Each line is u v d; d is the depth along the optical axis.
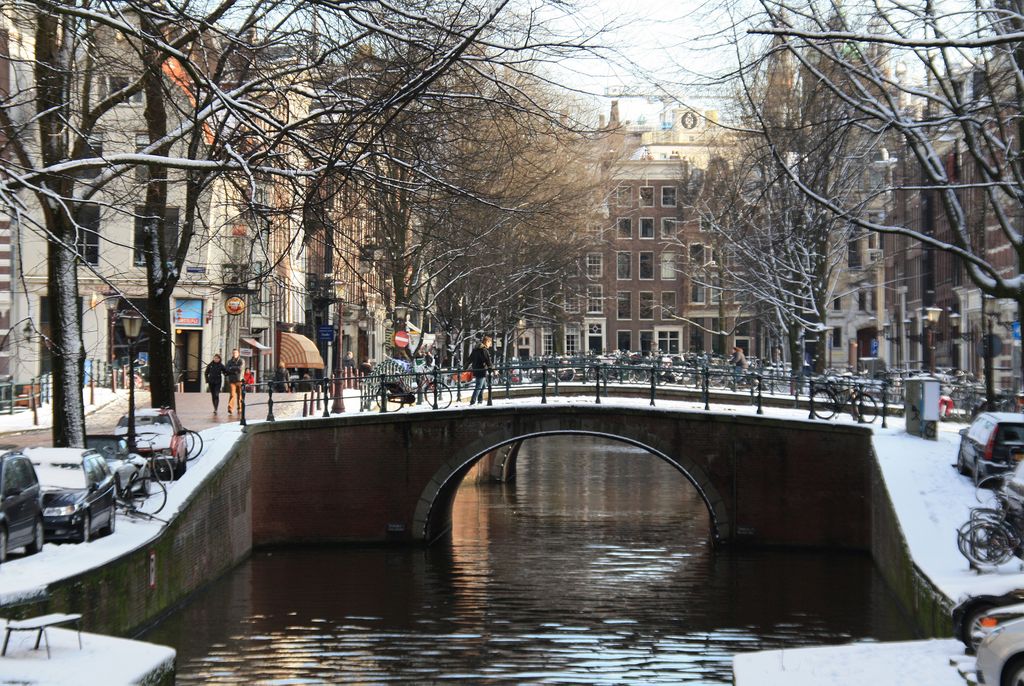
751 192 44.41
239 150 20.20
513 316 60.16
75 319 23.47
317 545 36.06
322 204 19.64
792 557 34.62
